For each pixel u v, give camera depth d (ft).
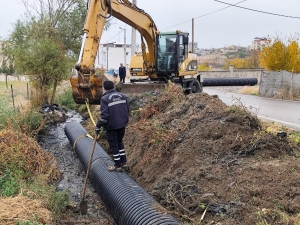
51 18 69.97
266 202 15.17
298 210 14.56
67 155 31.50
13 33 67.72
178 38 46.57
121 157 21.49
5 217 15.48
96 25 33.81
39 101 53.21
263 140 20.26
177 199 17.12
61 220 18.02
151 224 14.06
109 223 17.78
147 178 22.00
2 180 20.38
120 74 77.82
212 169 18.65
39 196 19.16
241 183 16.81
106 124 20.59
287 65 69.41
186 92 50.93
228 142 20.70
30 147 25.52
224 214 15.10
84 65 32.04
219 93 73.41
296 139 22.86
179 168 20.20
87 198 21.50
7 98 60.49
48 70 51.88
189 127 23.86
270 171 17.34
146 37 46.06
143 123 26.43
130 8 40.14
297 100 59.16
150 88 44.32
